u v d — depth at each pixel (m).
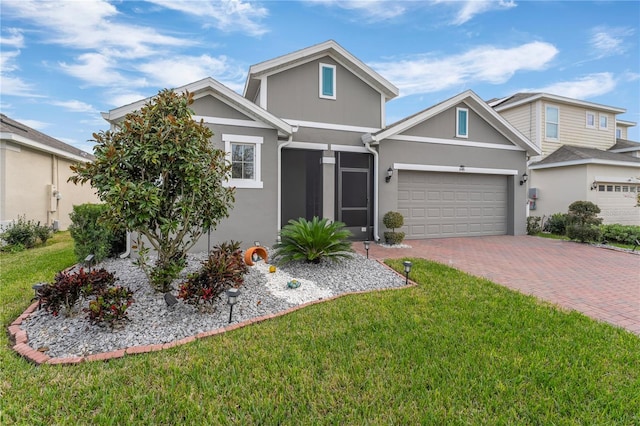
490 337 3.59
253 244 8.48
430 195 11.59
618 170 14.92
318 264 6.79
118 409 2.46
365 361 3.11
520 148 12.61
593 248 9.88
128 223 4.04
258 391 2.67
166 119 4.30
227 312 4.35
